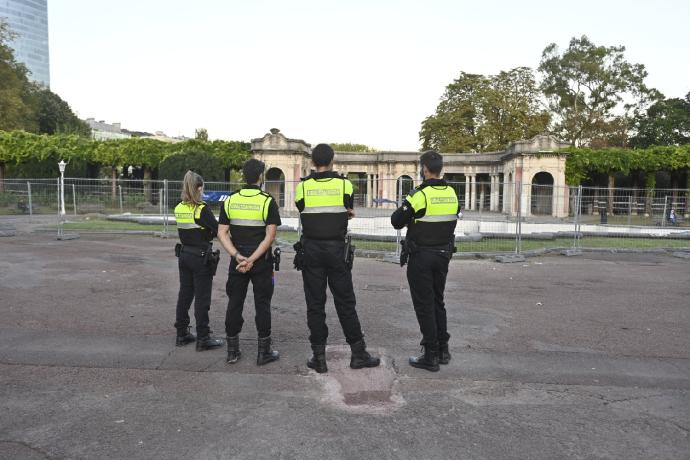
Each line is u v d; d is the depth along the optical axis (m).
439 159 4.97
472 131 46.38
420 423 3.70
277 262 4.96
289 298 7.86
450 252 4.90
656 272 11.09
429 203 4.77
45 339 5.59
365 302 7.63
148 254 12.71
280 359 5.05
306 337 5.84
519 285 9.31
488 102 44.31
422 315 4.78
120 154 34.06
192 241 5.29
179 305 5.41
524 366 4.95
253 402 4.03
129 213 22.80
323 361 4.70
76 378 4.49
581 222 19.53
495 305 7.64
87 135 58.81
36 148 32.81
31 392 4.18
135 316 6.63
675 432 3.63
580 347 5.60
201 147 34.88
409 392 4.27
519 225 13.48
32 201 22.14
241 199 4.88
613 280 10.00
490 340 5.82
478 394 4.24
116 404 3.97
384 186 23.61
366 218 16.89
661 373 4.81
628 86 46.44
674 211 20.58
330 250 4.69
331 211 4.71
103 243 15.05
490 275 10.39
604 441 3.48
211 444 3.37
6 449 3.29
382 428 3.61
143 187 22.95
